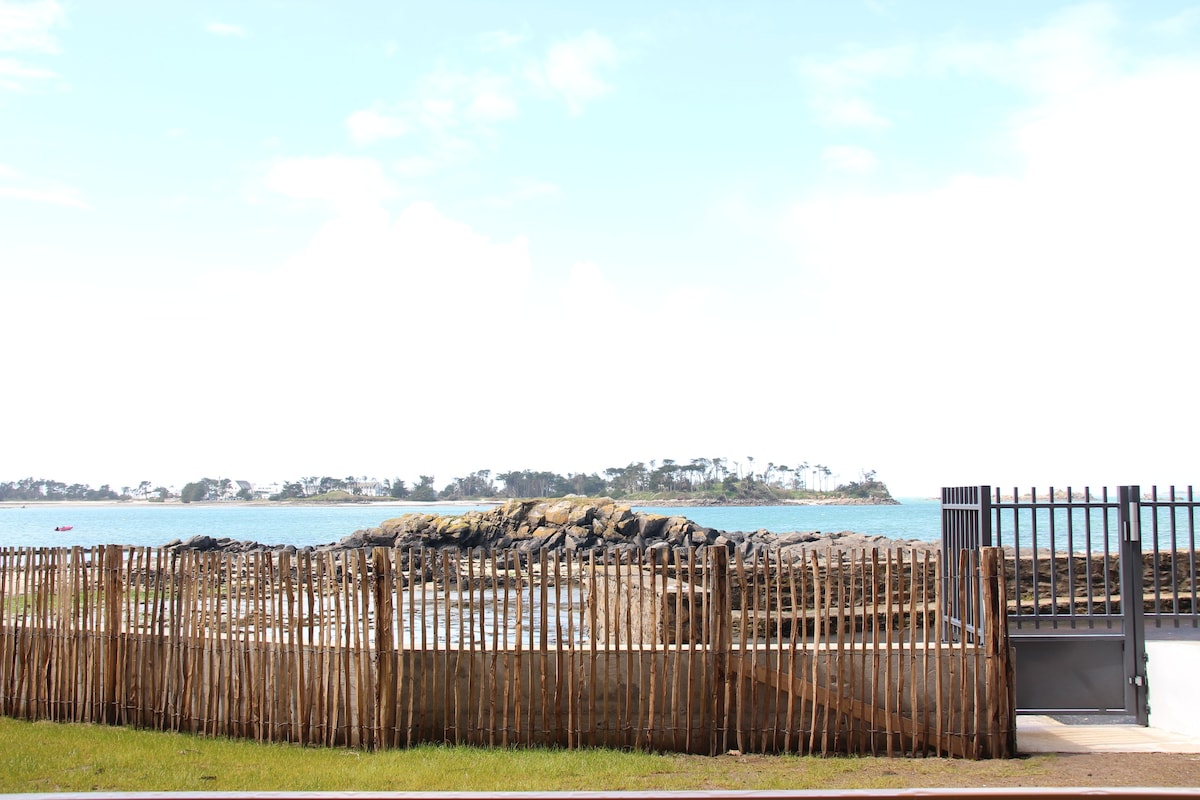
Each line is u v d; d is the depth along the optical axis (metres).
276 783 7.65
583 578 9.49
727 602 9.38
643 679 9.40
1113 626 10.94
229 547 63.53
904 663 9.41
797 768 8.59
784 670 9.37
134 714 10.45
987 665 9.27
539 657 9.41
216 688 10.05
